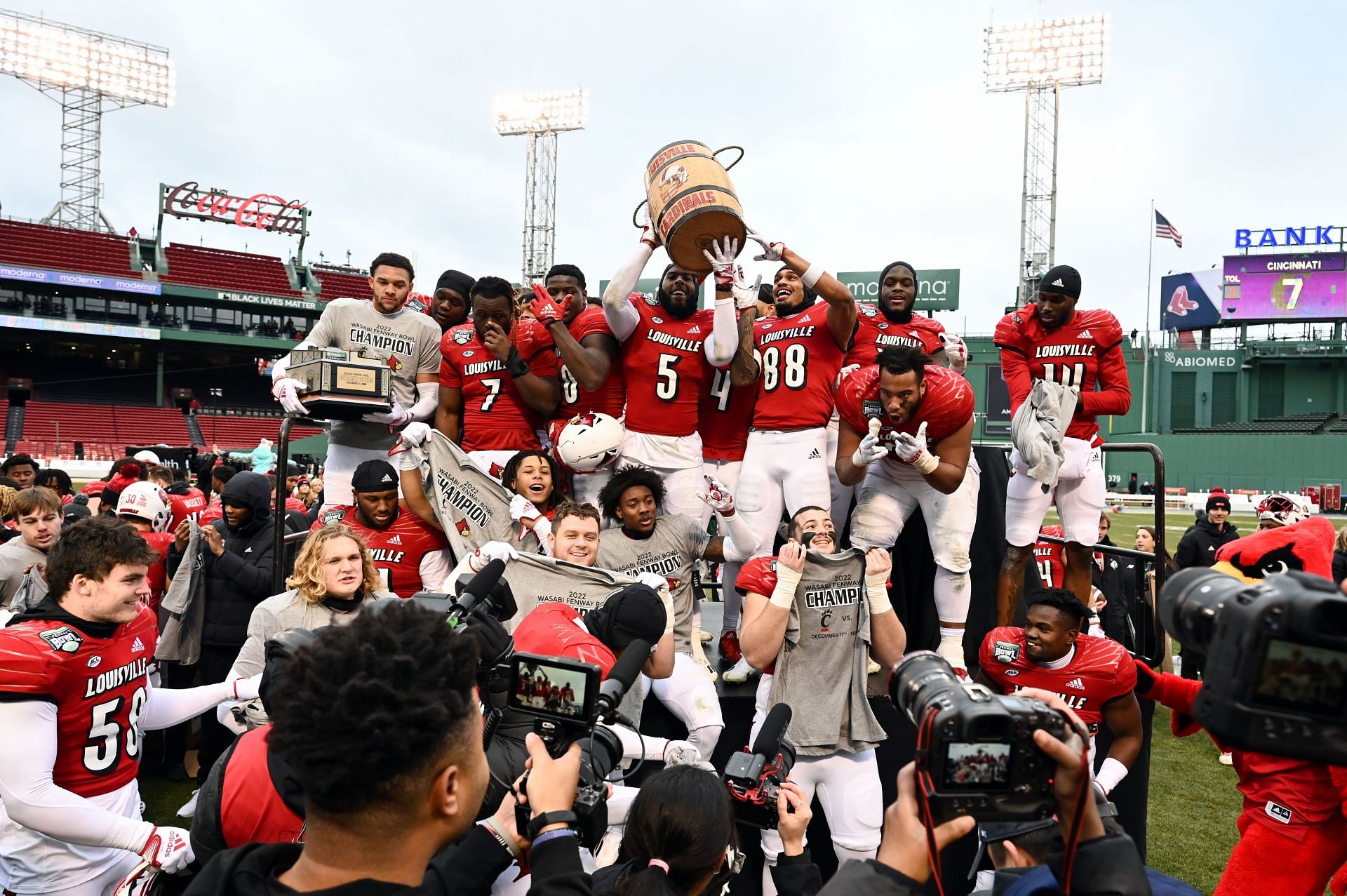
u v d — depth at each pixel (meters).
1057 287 4.87
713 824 1.77
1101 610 6.47
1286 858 2.91
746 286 4.22
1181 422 45.44
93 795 2.71
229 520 5.19
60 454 36.97
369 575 3.25
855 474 4.17
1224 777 5.91
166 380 47.09
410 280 5.18
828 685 3.59
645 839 1.77
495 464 4.89
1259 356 43.69
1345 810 2.79
